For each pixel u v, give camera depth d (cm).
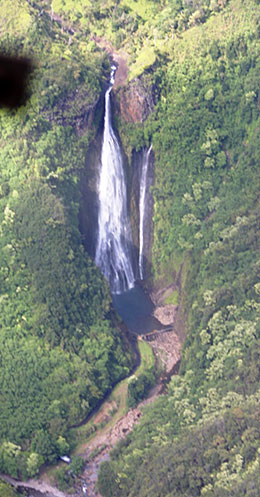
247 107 17425
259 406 13750
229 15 18125
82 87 16900
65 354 15075
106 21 18850
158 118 17562
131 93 17512
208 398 14350
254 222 16500
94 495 13762
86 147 16975
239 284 15700
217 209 17088
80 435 14575
